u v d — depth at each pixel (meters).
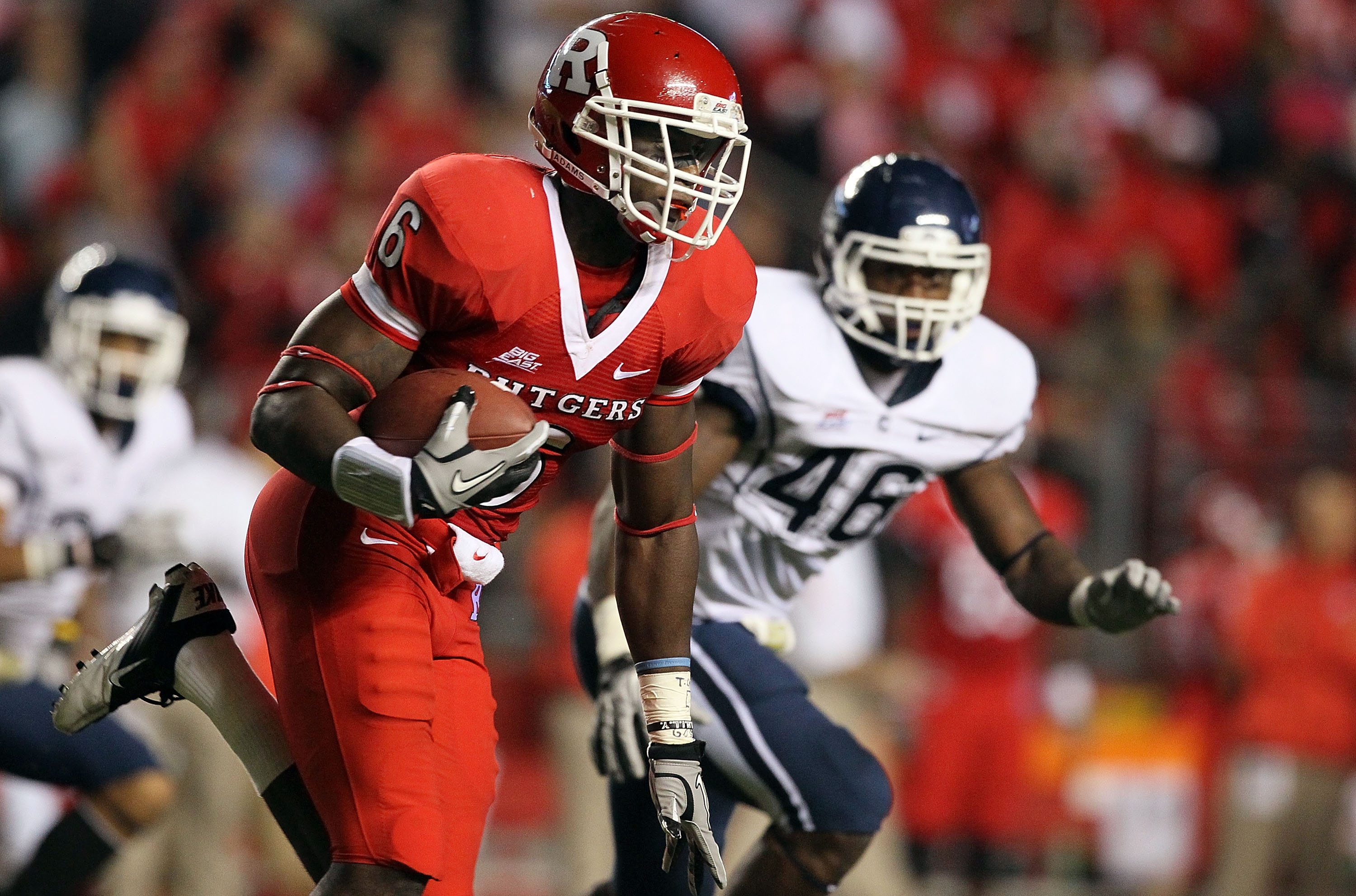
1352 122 32.47
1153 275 25.30
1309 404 23.58
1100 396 24.30
